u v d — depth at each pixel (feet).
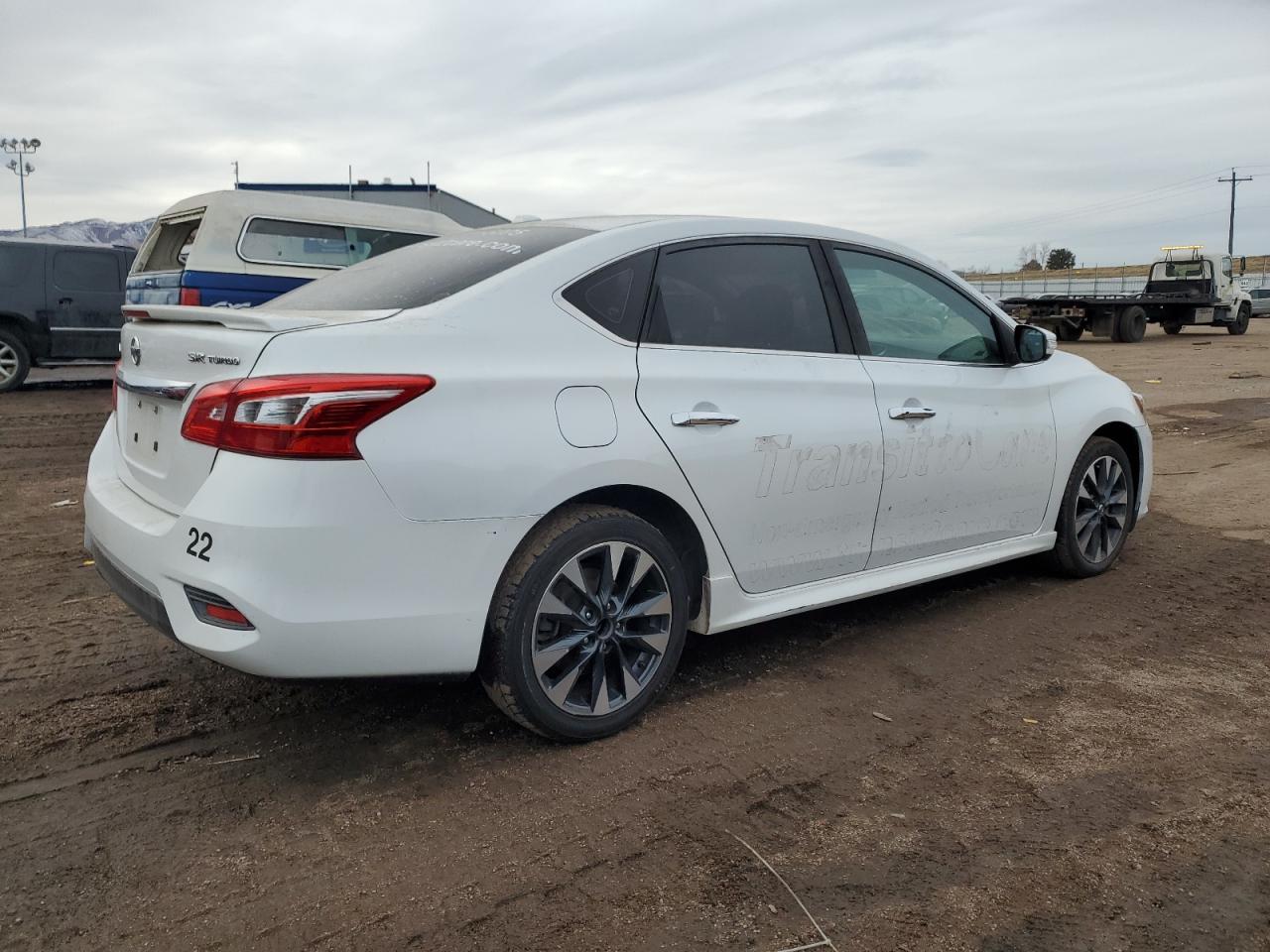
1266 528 20.04
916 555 13.66
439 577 9.23
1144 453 17.39
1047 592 15.92
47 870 8.30
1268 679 12.44
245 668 8.84
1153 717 11.32
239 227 32.89
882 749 10.53
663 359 10.87
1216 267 87.86
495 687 9.96
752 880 8.21
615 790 9.64
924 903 7.91
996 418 14.30
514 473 9.48
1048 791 9.64
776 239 12.46
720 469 11.07
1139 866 8.42
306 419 8.59
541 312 10.23
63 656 12.93
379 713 11.32
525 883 8.17
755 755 10.37
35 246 42.73
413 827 8.99
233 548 8.64
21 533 19.42
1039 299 83.41
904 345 13.47
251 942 7.43
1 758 10.19
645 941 7.46
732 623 11.64
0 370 42.98
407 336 9.32
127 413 11.04
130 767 10.07
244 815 9.18
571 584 10.16
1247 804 9.42
